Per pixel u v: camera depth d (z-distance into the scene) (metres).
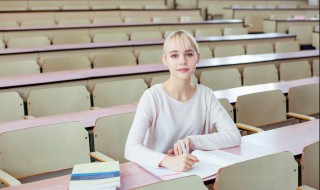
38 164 2.46
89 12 8.50
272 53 5.85
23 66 4.43
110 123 2.70
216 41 6.46
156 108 2.18
